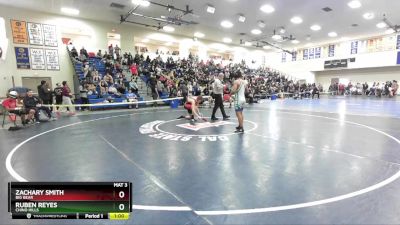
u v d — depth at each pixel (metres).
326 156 4.39
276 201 2.74
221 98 8.80
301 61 29.56
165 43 24.67
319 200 2.76
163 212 2.52
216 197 2.85
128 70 17.08
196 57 22.50
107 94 13.50
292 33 20.84
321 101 18.62
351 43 24.89
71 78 15.92
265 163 4.03
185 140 5.67
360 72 26.11
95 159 4.30
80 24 16.31
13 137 6.25
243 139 5.73
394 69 23.45
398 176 3.44
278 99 21.34
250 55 29.17
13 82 13.57
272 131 6.68
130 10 14.64
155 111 11.90
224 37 22.64
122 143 5.44
